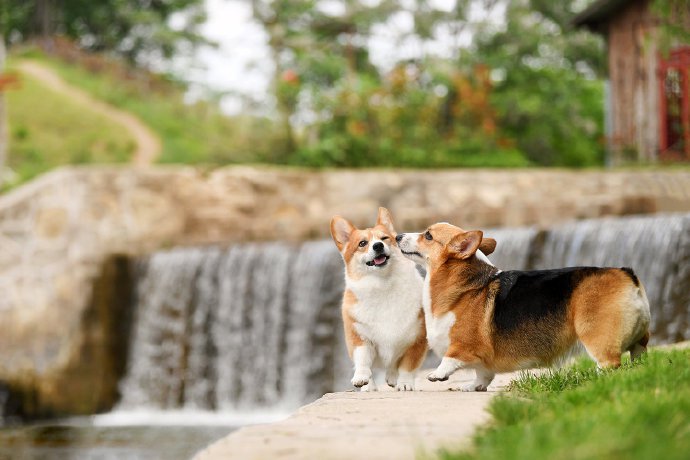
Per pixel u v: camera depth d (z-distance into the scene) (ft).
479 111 87.56
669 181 59.88
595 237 46.01
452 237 21.75
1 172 87.04
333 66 114.52
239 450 14.19
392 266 22.59
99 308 61.52
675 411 13.50
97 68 156.56
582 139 98.94
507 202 65.10
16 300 62.18
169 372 59.98
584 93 105.19
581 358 25.03
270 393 56.44
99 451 42.39
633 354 21.53
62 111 128.26
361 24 111.75
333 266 54.54
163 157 116.67
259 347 57.21
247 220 66.03
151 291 61.46
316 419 17.19
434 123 85.40
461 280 21.75
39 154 114.93
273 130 87.61
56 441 46.37
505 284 21.57
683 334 41.42
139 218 63.98
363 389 22.47
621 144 73.46
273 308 56.85
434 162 78.95
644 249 43.65
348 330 23.06
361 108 82.74
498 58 101.45
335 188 67.10
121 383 61.62
